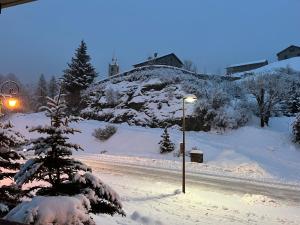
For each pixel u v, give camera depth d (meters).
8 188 8.91
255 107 39.94
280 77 40.12
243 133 36.69
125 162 30.50
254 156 31.19
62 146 7.97
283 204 18.34
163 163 30.30
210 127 38.91
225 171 27.33
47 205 5.29
